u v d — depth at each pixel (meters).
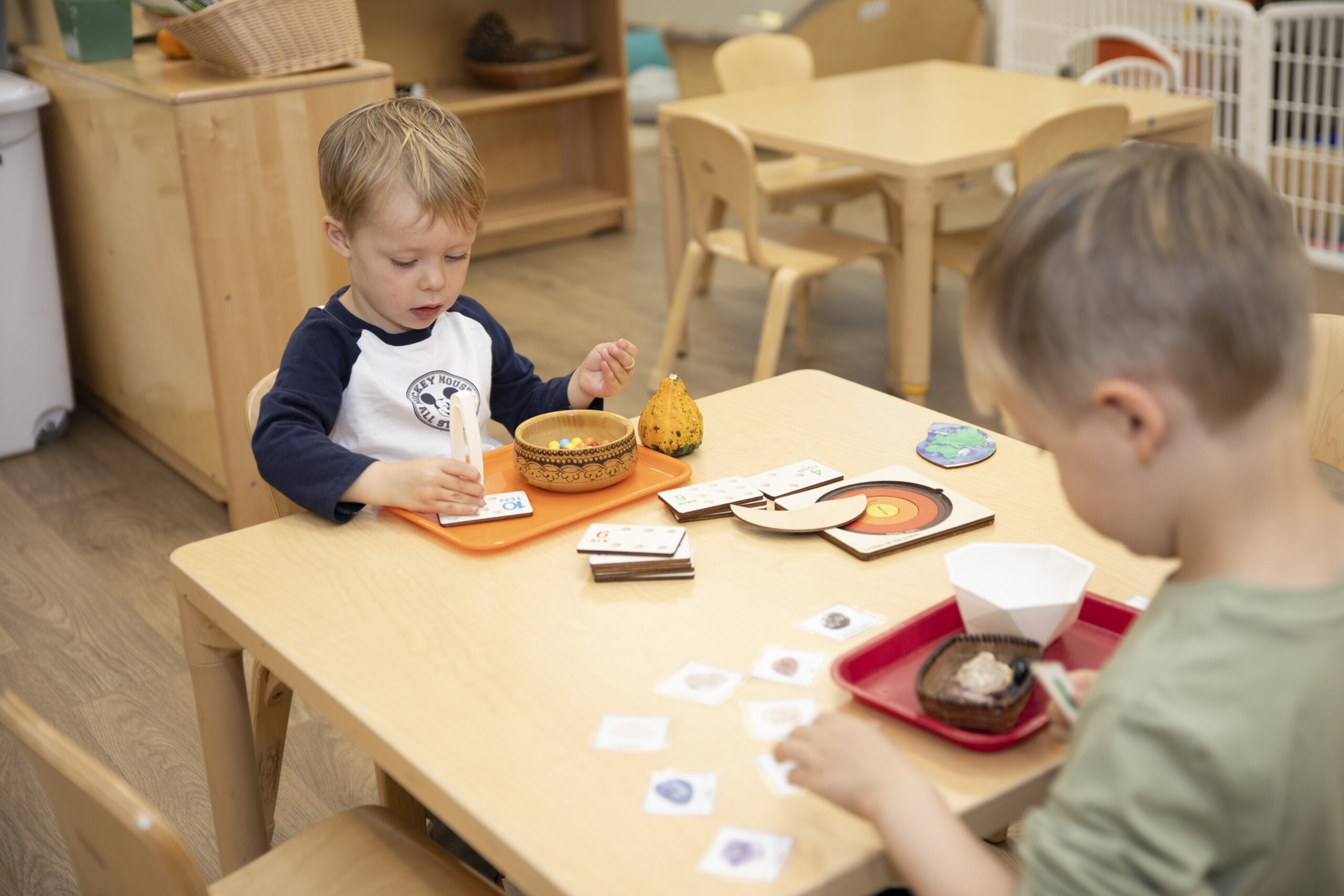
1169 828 0.57
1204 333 0.56
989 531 1.07
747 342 3.48
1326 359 1.28
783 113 3.02
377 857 1.03
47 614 2.21
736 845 0.70
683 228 3.31
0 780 1.77
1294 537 0.60
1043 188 0.62
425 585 1.00
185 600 1.07
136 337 2.69
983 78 3.39
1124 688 0.59
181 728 1.88
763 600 0.97
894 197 2.58
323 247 2.43
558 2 4.53
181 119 2.18
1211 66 4.30
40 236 2.75
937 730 0.78
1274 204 0.59
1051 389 0.61
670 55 4.97
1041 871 0.59
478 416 1.42
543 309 3.80
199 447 2.56
